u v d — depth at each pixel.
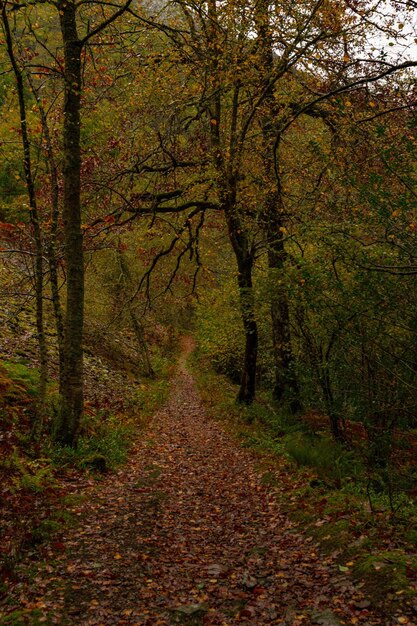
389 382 6.98
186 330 36.44
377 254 6.17
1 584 4.68
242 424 14.77
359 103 9.27
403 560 4.72
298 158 12.30
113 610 4.45
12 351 14.81
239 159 12.57
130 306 23.67
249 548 6.08
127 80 12.79
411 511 6.20
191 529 6.75
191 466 10.61
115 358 23.69
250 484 9.14
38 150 10.09
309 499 7.57
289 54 10.18
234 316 19.22
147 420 15.62
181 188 14.32
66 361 9.92
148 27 10.78
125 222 13.66
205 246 18.75
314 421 12.55
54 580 4.90
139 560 5.55
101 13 11.42
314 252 7.77
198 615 4.40
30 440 9.01
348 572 4.86
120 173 13.36
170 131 13.05
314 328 8.99
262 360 19.77
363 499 7.03
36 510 6.54
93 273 23.66
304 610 4.32
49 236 10.37
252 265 15.55
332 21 9.64
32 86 9.49
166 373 28.70
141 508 7.37
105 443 10.62
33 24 9.31
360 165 7.11
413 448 7.83
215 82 12.02
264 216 13.82
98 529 6.36
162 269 21.67
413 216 5.95
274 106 11.93
